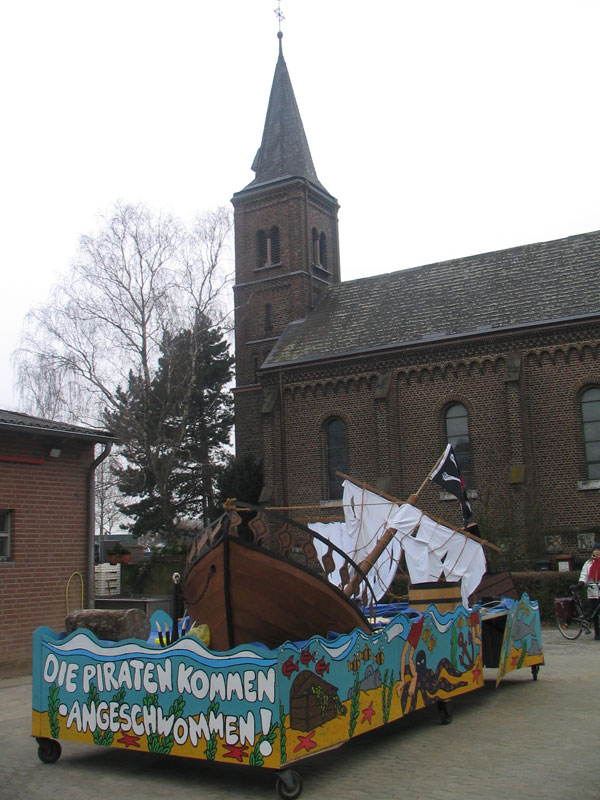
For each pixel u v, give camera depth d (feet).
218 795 24.11
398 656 29.53
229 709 24.07
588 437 88.69
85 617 32.32
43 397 104.99
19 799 24.04
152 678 25.85
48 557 50.08
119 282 107.34
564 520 88.22
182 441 123.13
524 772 25.11
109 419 106.42
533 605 43.06
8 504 47.88
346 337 108.47
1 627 46.26
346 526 44.45
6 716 36.22
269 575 27.86
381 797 23.07
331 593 28.68
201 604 29.84
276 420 107.34
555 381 90.74
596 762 25.96
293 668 23.86
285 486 105.70
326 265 130.93
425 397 98.12
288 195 125.90
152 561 79.82
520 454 89.25
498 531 83.76
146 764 28.09
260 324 124.06
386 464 98.07
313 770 26.37
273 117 136.15
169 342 108.99
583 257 100.53
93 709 27.07
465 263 111.24
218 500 122.42
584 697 37.40
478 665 36.52
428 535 41.91
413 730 31.91
